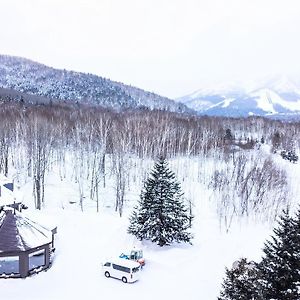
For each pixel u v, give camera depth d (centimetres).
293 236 2206
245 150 9119
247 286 2120
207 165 7912
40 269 3462
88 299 2984
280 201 5772
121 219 5194
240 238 4669
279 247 2233
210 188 6775
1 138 6819
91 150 7512
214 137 9194
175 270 3612
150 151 7256
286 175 7244
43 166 6062
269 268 2238
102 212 5575
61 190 6375
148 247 4059
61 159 7394
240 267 2541
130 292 3141
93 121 7831
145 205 4100
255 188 6125
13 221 3456
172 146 7956
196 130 9181
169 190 4066
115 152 6712
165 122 8650
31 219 3853
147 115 9844
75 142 7450
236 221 5372
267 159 7569
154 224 4003
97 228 4781
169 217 4003
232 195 6119
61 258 3791
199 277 3475
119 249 4053
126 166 6669
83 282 3288
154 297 3069
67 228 4697
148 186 4109
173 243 4209
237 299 2114
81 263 3691
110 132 7356
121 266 3341
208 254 4028
